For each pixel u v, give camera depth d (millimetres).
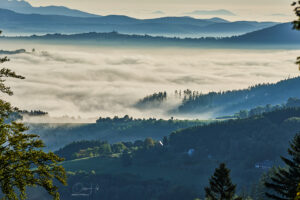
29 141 53094
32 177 52250
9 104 55750
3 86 56969
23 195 52406
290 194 70000
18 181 50938
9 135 53812
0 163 50562
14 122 55219
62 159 53844
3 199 52750
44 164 53156
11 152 51438
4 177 50844
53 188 53062
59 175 53312
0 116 55219
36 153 52406
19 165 51875
